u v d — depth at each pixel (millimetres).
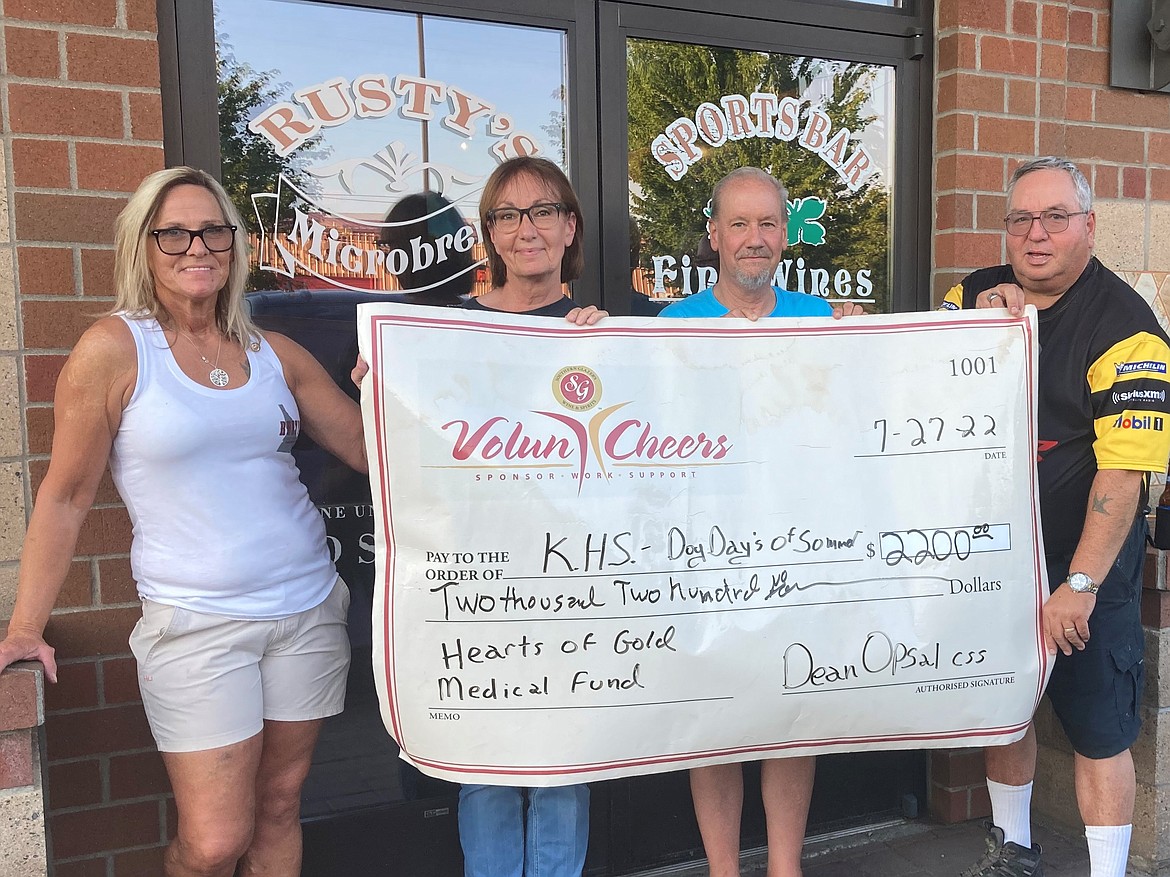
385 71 2600
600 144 2811
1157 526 2793
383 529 1908
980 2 3092
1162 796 2871
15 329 2213
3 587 2240
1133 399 2121
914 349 2102
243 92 2471
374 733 2729
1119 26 3354
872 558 2072
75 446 1800
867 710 2082
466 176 2709
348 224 2607
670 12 2844
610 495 1976
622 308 2883
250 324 2027
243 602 1916
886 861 2982
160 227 1828
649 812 2977
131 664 2342
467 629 1926
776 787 2385
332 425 2131
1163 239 3516
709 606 2012
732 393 2043
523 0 2680
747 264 2295
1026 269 2277
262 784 2084
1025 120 3201
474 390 1924
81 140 2230
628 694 1977
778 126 3039
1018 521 2113
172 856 2035
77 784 2314
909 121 3184
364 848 2723
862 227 3189
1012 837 2578
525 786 2127
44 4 2180
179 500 1865
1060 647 2154
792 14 2988
